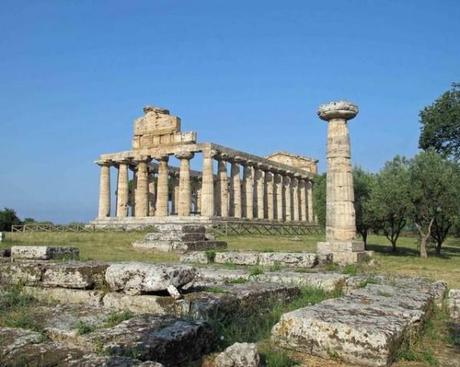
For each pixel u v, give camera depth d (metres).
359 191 31.92
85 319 6.79
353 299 8.27
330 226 20.30
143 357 5.29
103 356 5.04
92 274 8.66
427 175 27.30
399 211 28.19
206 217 45.41
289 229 52.38
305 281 11.54
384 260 23.70
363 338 6.08
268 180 59.25
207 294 8.16
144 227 45.31
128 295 7.88
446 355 6.85
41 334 5.96
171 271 7.95
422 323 7.68
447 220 30.48
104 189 54.31
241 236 37.62
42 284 8.95
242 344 5.66
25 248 14.70
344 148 20.48
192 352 6.09
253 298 8.60
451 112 40.44
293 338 6.55
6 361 5.03
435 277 16.36
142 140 54.75
